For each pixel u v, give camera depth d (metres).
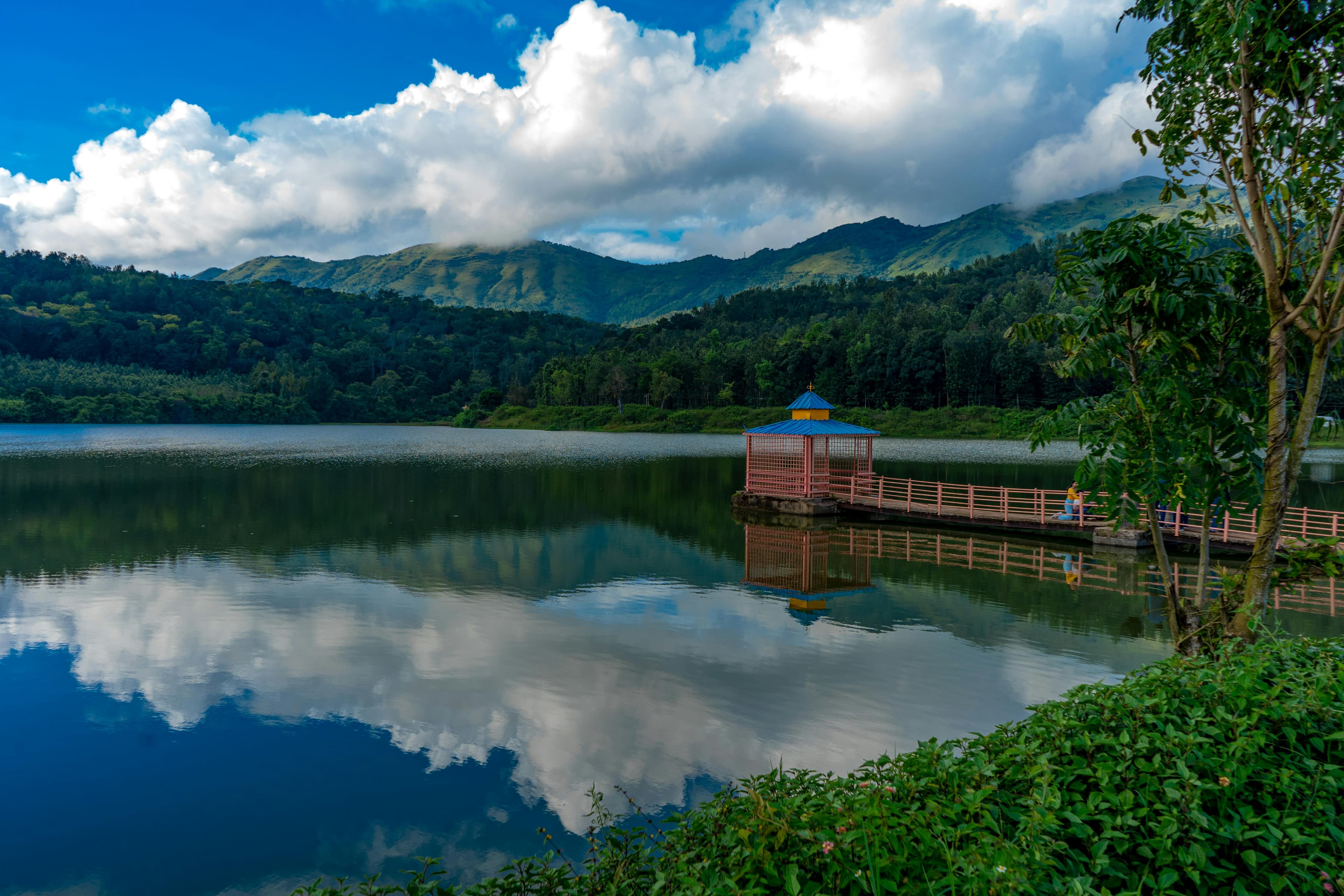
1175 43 6.11
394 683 12.32
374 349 193.38
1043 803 3.99
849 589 18.78
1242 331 6.08
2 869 7.52
